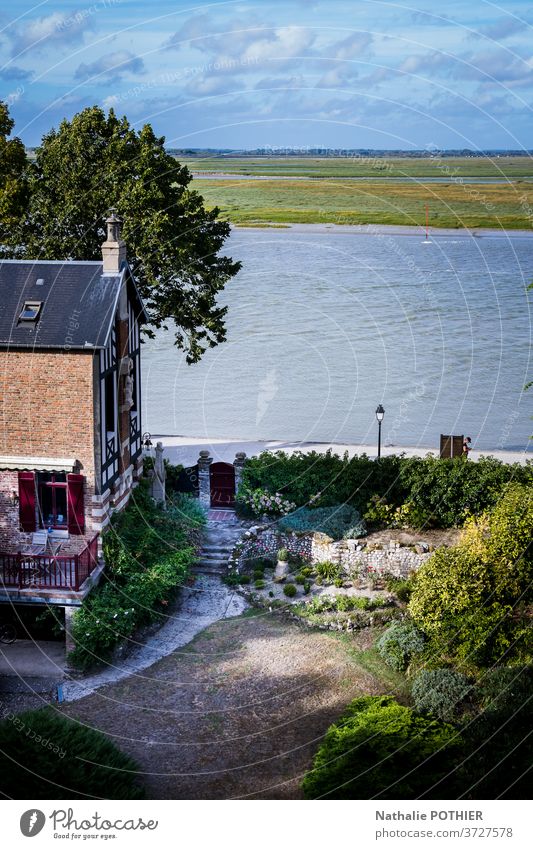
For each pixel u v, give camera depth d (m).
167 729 24.00
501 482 33.12
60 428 27.95
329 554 31.61
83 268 29.23
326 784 20.95
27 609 28.67
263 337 70.69
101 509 28.47
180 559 30.23
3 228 39.44
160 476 33.81
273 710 24.84
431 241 113.19
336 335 70.50
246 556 32.59
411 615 28.41
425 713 23.89
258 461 36.38
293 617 29.58
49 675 26.36
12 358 27.59
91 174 37.72
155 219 36.41
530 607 27.83
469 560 27.84
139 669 26.78
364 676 26.30
